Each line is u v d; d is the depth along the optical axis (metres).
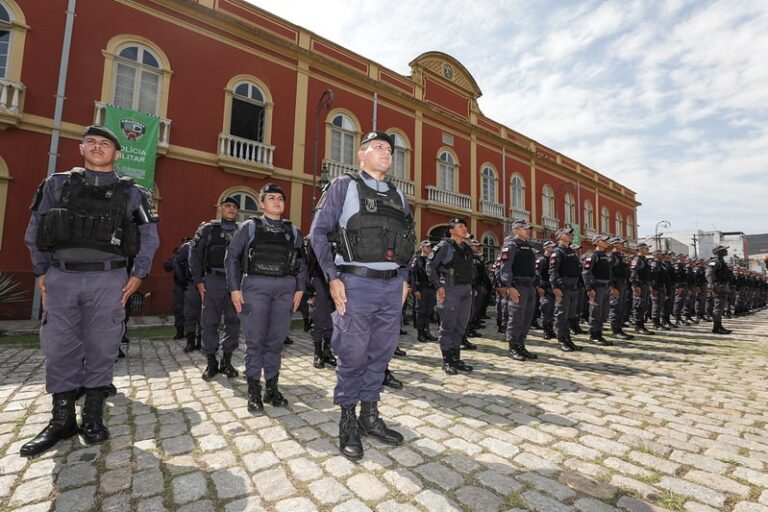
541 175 21.66
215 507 1.71
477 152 18.20
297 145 12.27
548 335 6.99
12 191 8.09
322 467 2.07
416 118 15.80
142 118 9.27
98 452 2.23
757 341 6.53
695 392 3.53
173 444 2.35
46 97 8.49
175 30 10.30
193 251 4.08
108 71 9.23
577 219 23.75
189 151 10.24
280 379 3.98
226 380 3.85
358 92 14.05
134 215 2.53
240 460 2.15
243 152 11.41
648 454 2.26
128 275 2.66
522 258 5.27
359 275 2.29
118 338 2.49
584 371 4.37
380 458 2.18
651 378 4.04
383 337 2.43
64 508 1.69
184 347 5.55
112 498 1.77
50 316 2.30
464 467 2.08
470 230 17.38
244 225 3.18
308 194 12.35
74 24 8.91
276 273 3.05
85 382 2.42
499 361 4.96
